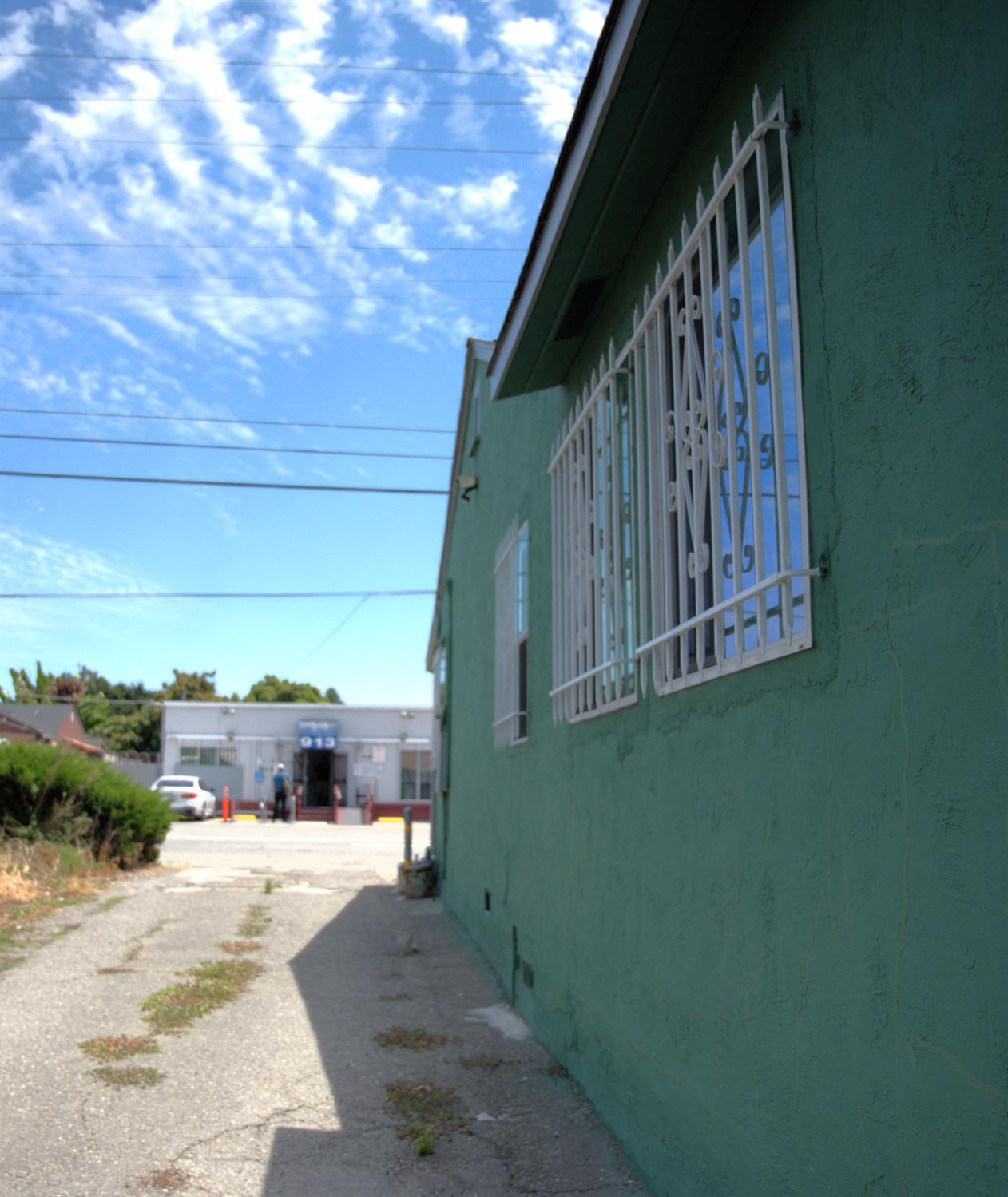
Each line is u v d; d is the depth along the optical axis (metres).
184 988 7.75
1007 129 2.14
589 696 5.51
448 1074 5.87
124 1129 4.95
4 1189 4.27
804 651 2.98
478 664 10.29
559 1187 4.36
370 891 13.98
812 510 2.94
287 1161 4.62
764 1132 3.19
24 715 38.06
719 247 3.58
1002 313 2.14
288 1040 6.51
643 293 4.78
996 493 2.15
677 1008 4.02
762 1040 3.22
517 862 7.66
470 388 11.17
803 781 2.97
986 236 2.21
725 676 3.58
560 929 6.14
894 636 2.52
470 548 11.12
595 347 5.69
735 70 3.65
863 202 2.71
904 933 2.44
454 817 11.84
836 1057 2.75
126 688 65.81
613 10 3.62
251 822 34.75
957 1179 2.22
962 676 2.25
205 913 11.48
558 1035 6.09
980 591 2.19
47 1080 5.60
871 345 2.65
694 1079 3.81
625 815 4.82
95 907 11.61
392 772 39.19
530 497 7.50
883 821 2.54
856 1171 2.63
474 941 9.86
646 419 4.70
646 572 4.67
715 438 3.69
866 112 2.71
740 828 3.43
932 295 2.39
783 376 3.25
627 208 4.63
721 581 3.68
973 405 2.23
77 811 14.98
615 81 3.79
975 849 2.19
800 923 2.97
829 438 2.85
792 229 3.11
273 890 13.75
